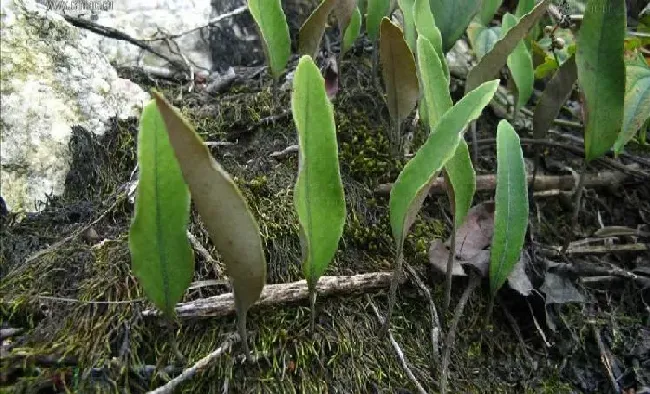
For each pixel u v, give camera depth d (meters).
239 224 0.12
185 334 0.16
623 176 0.25
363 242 0.20
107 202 0.19
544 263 0.20
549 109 0.21
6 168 0.18
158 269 0.13
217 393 0.15
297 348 0.16
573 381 0.19
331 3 0.20
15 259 0.17
